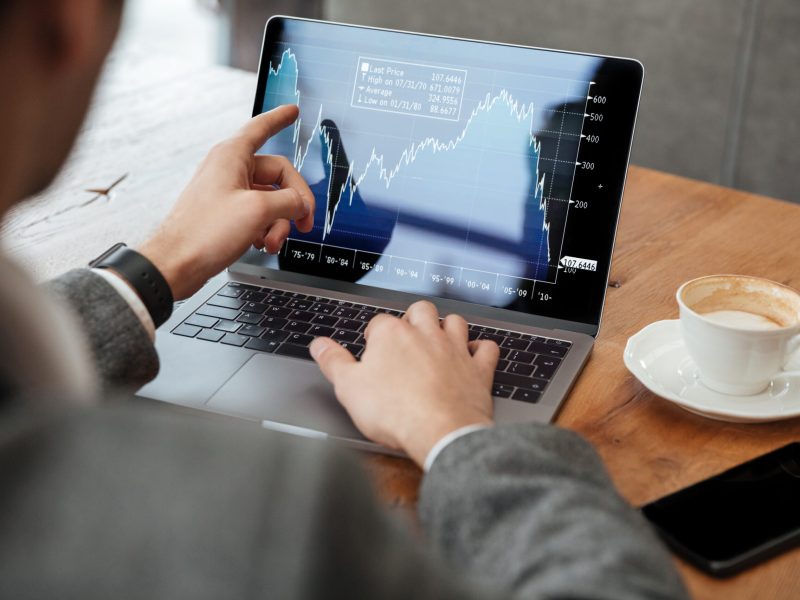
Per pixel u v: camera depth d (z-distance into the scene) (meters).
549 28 2.59
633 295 0.99
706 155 2.49
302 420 0.75
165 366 0.82
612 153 0.91
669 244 1.11
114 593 0.25
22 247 1.05
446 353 0.72
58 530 0.26
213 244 0.81
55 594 0.25
